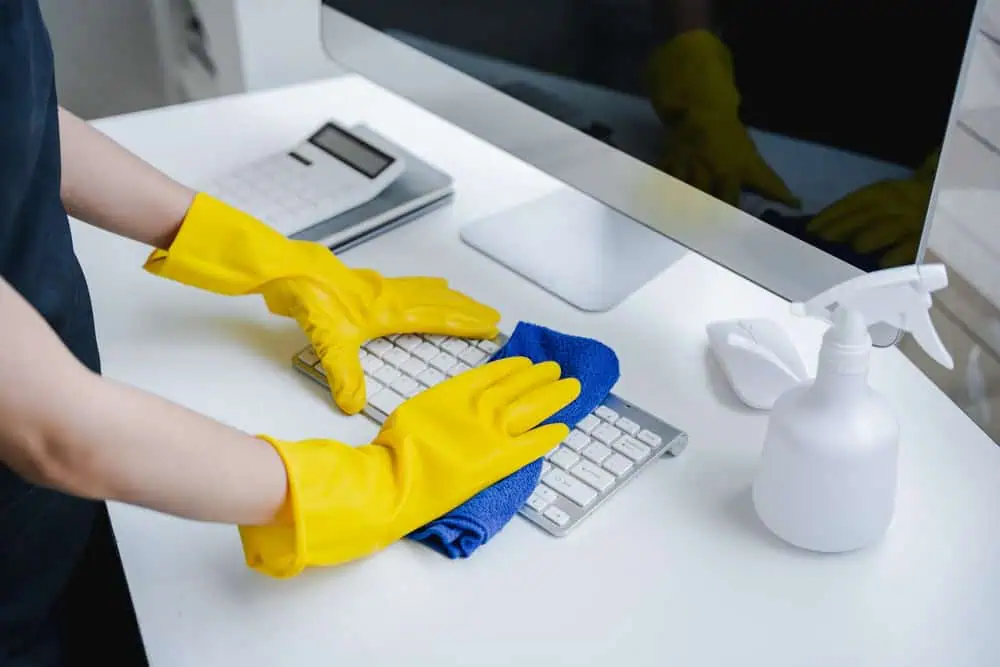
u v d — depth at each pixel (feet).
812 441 1.77
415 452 1.93
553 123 2.57
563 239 2.83
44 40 1.87
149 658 1.69
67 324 1.97
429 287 2.54
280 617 1.77
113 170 2.32
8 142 1.67
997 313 2.74
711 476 2.06
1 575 1.89
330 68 4.42
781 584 1.82
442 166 3.25
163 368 2.35
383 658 1.69
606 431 2.12
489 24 2.62
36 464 1.44
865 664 1.68
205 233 2.40
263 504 1.68
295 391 2.30
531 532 1.93
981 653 1.70
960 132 2.73
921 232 1.88
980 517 1.96
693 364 2.38
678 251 2.77
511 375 2.16
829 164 1.99
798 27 1.94
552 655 1.69
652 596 1.80
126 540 1.90
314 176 2.96
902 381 2.32
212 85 4.91
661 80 2.25
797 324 2.50
